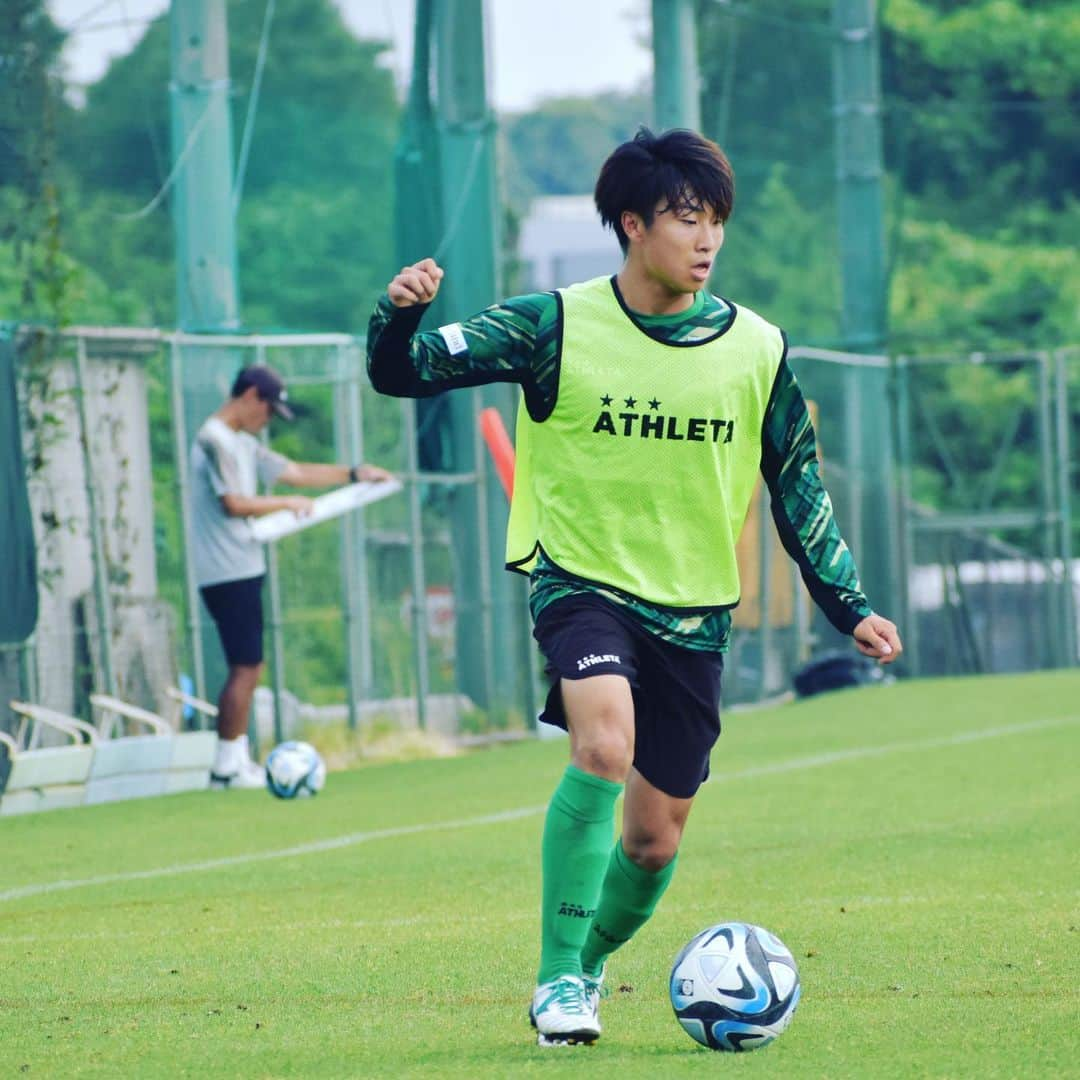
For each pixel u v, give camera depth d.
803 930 20.84
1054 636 71.94
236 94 48.81
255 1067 14.47
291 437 48.94
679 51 60.81
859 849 27.97
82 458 42.31
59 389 42.09
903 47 99.31
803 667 63.53
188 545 45.56
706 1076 13.48
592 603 15.05
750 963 14.54
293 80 49.97
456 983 18.22
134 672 43.19
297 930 22.22
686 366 15.12
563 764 44.31
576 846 14.60
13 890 26.92
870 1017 15.91
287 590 48.22
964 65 98.94
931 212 100.25
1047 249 99.69
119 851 31.09
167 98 46.84
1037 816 30.91
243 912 24.05
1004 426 100.19
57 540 41.62
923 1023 15.58
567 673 14.73
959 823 30.50
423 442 52.84
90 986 18.66
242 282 49.66
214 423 40.03
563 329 15.12
